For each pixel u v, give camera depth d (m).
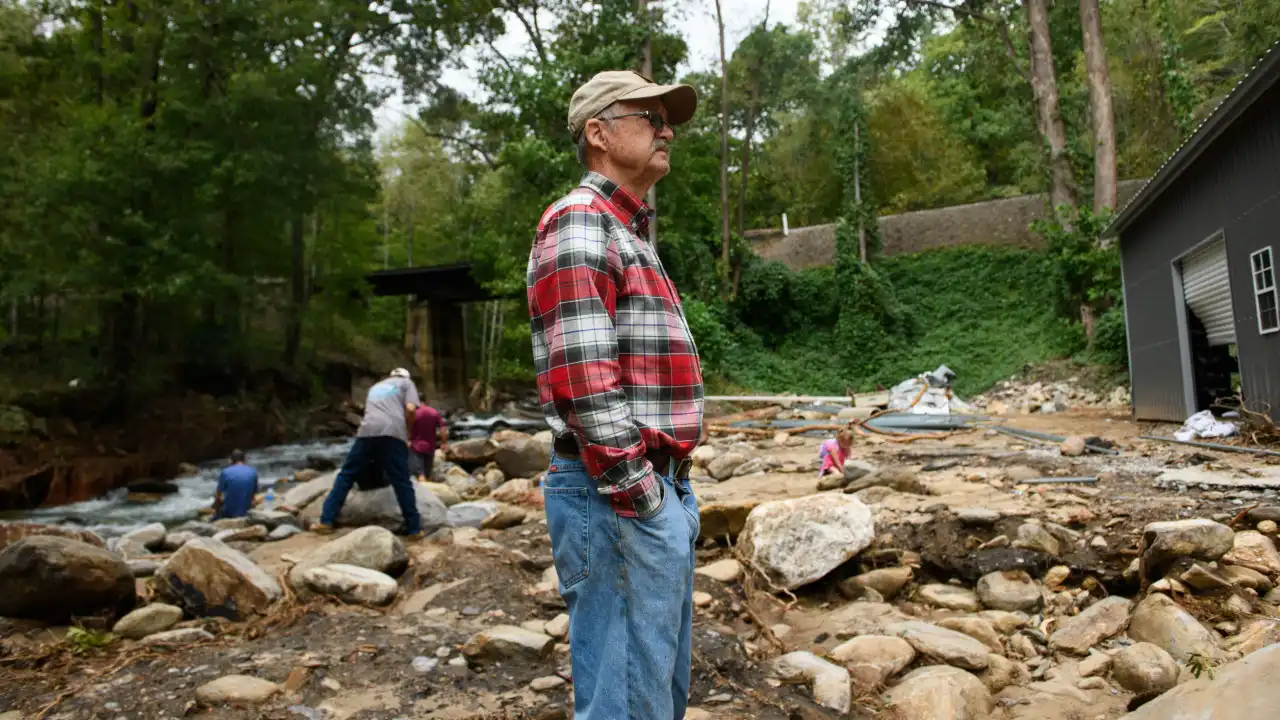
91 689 3.07
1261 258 8.64
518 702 3.01
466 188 48.31
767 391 25.09
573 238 1.62
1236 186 9.13
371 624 3.87
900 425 13.09
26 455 15.22
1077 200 23.11
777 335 28.48
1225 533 3.88
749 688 3.24
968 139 38.50
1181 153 9.70
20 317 28.17
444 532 5.79
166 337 24.66
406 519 6.09
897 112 37.69
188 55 21.97
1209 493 5.17
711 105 33.12
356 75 27.91
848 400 17.97
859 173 28.52
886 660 3.46
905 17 26.84
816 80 31.77
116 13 22.27
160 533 6.46
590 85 1.83
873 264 28.16
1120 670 3.28
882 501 5.86
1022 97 32.00
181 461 18.23
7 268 18.78
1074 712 3.07
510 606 4.20
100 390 20.09
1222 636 3.51
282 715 2.84
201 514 12.19
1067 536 4.56
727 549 5.16
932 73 44.97
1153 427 11.36
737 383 25.00
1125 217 12.88
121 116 19.98
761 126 33.44
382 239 50.22
